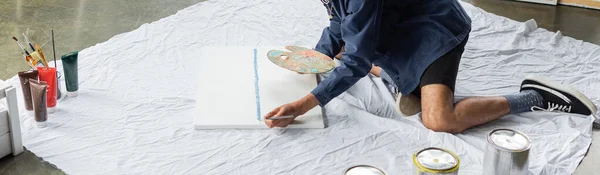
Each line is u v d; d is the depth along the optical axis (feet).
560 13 13.44
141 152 7.90
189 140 8.15
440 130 8.29
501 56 10.84
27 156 7.86
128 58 10.34
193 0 13.46
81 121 8.48
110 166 7.63
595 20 13.12
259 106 8.72
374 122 8.55
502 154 6.95
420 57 8.27
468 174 7.53
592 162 8.06
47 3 12.87
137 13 12.66
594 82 10.10
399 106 8.87
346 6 7.63
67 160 7.72
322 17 12.19
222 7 12.48
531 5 13.83
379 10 7.59
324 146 8.09
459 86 9.83
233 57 10.09
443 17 8.17
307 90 9.14
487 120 8.54
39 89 8.02
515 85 9.97
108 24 12.09
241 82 9.32
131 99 9.08
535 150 8.13
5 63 10.43
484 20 12.17
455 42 8.21
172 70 10.03
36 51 8.66
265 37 11.32
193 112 8.81
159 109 8.86
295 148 8.04
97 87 9.37
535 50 11.10
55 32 11.62
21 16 12.21
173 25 11.64
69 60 8.73
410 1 8.18
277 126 8.21
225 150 7.97
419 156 6.72
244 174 7.57
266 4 12.66
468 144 7.98
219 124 8.37
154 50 10.67
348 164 7.78
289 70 9.54
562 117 8.78
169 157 7.82
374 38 7.70
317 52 9.30
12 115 7.64
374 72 9.82
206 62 9.90
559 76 10.28
